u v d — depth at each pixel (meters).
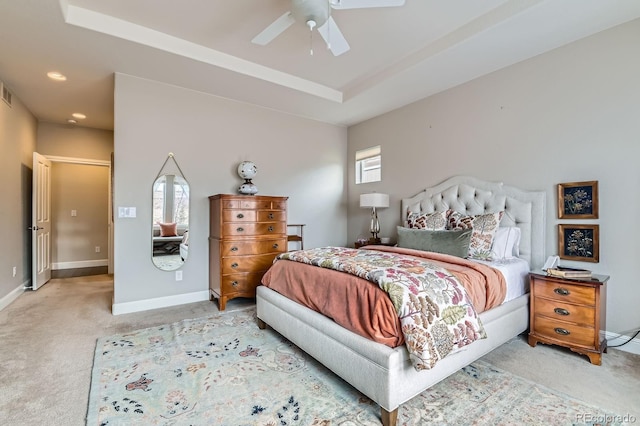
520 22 2.44
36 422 1.63
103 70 3.23
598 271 2.60
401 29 2.74
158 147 3.57
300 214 4.80
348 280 2.03
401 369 1.62
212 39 2.93
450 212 3.39
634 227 2.44
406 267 2.07
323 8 1.99
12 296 3.79
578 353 2.41
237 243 3.60
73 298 3.91
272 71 3.53
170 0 2.38
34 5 2.20
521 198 3.05
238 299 3.93
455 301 1.86
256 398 1.84
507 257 2.93
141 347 2.51
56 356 2.35
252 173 4.05
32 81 3.44
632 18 2.41
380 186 4.70
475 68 3.23
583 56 2.68
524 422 1.63
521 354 2.42
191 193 3.79
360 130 5.09
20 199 4.07
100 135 5.25
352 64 3.41
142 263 3.48
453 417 1.67
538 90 2.97
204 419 1.65
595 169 2.62
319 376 2.09
